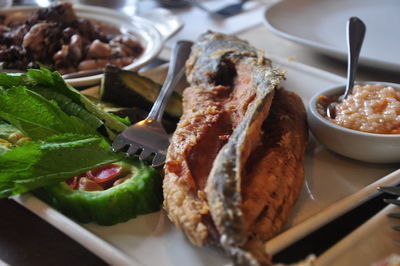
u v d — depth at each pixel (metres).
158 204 0.28
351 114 0.32
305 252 0.25
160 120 0.35
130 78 0.40
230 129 0.30
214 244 0.23
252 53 0.38
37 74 0.34
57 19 0.52
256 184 0.25
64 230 0.25
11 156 0.27
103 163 0.29
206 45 0.42
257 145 0.27
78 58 0.50
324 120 0.33
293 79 0.44
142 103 0.39
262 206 0.24
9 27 0.57
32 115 0.31
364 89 0.34
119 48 0.52
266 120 0.31
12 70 0.48
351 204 0.26
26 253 0.26
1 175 0.26
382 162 0.32
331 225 0.27
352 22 0.40
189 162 0.27
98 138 0.30
